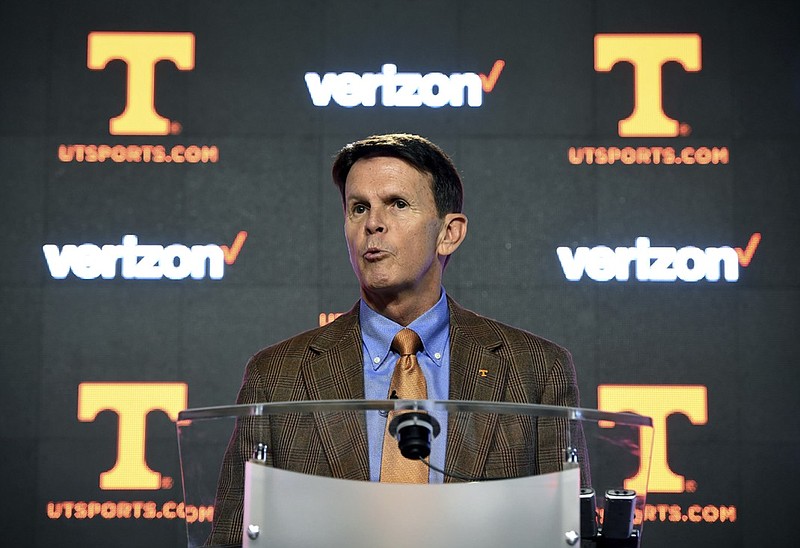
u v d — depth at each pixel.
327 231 9.54
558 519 3.28
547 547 3.25
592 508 3.37
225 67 9.65
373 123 9.62
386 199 4.56
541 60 9.64
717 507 9.27
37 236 9.45
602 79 9.61
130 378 9.37
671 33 9.62
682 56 9.61
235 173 9.56
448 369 4.59
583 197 9.52
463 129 9.59
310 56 9.67
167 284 9.45
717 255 9.45
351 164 4.71
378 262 4.53
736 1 9.63
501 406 3.36
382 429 3.56
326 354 4.52
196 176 9.55
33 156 9.50
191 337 9.41
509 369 4.44
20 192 9.47
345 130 9.62
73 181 9.50
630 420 3.39
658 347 9.39
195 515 3.39
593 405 9.35
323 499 3.21
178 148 9.56
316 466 3.47
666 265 9.45
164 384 9.37
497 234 9.49
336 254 9.52
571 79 9.62
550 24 9.67
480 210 9.52
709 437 9.31
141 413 9.34
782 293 9.38
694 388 9.35
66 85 9.58
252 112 9.62
